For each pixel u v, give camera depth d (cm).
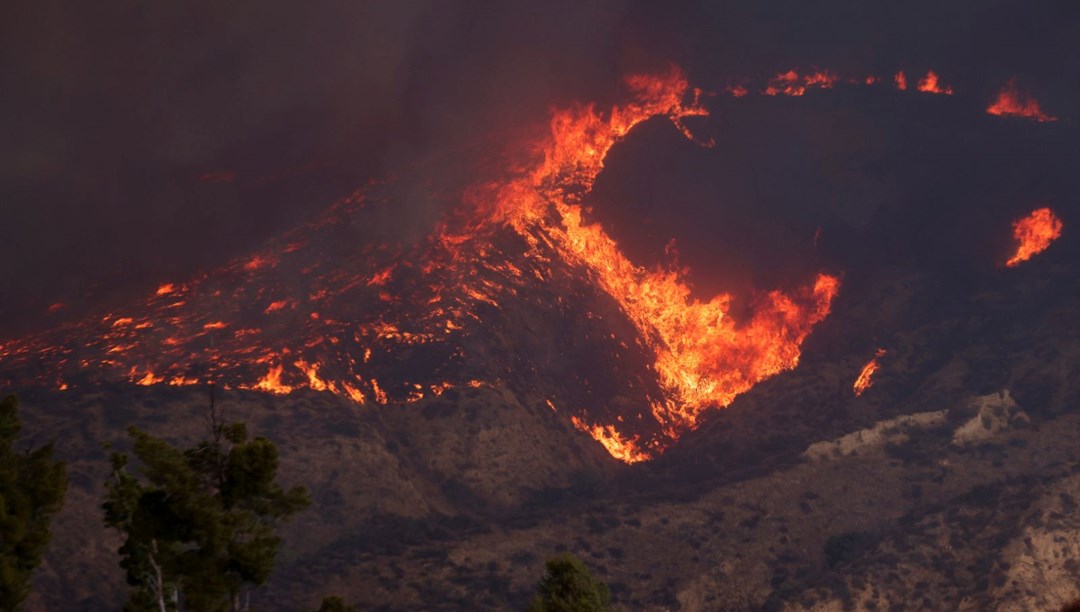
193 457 10412
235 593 10519
